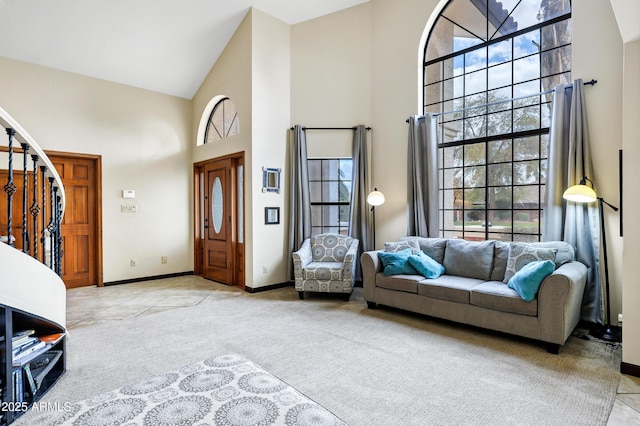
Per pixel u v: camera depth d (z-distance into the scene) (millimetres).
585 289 3252
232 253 5203
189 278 5754
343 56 5156
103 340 3023
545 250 3229
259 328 3324
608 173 3238
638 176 2332
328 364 2543
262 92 4852
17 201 4406
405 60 4746
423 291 3498
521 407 1984
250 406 1987
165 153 5754
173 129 5848
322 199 5336
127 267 5340
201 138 5918
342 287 4305
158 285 5211
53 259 2654
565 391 2156
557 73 3707
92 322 3523
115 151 5207
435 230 4340
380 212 5023
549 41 3762
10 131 2016
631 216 2357
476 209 4316
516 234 3994
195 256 6043
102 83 5078
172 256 5852
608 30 3236
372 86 5102
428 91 4723
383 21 4973
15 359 1961
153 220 5617
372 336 3109
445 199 4602
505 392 2148
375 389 2186
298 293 4625
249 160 4789
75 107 4840
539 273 2820
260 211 4836
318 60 5195
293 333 3186
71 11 4055
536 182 3842
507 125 4059
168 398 2076
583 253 3262
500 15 4129
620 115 3178
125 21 4355
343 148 5152
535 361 2590
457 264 3816
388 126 4918
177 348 2846
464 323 3240
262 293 4723
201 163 5844
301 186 5082
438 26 4621
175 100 5879
